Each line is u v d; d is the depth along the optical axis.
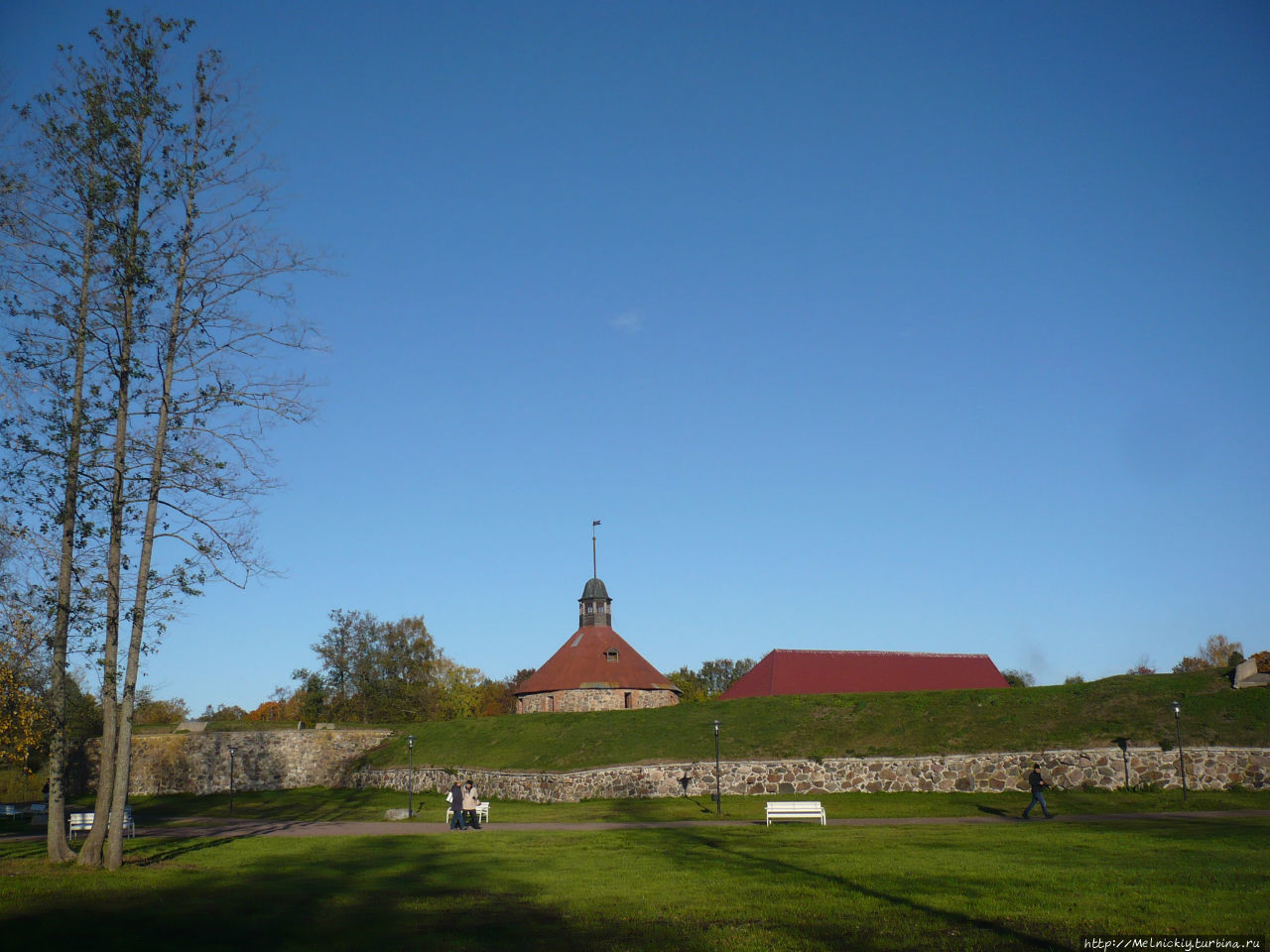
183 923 15.86
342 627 93.31
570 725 51.72
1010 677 92.44
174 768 58.72
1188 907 15.44
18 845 28.34
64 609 23.67
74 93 22.69
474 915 16.23
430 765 53.09
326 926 15.53
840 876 19.53
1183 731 38.16
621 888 18.78
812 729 44.78
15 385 21.86
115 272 22.56
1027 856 21.88
